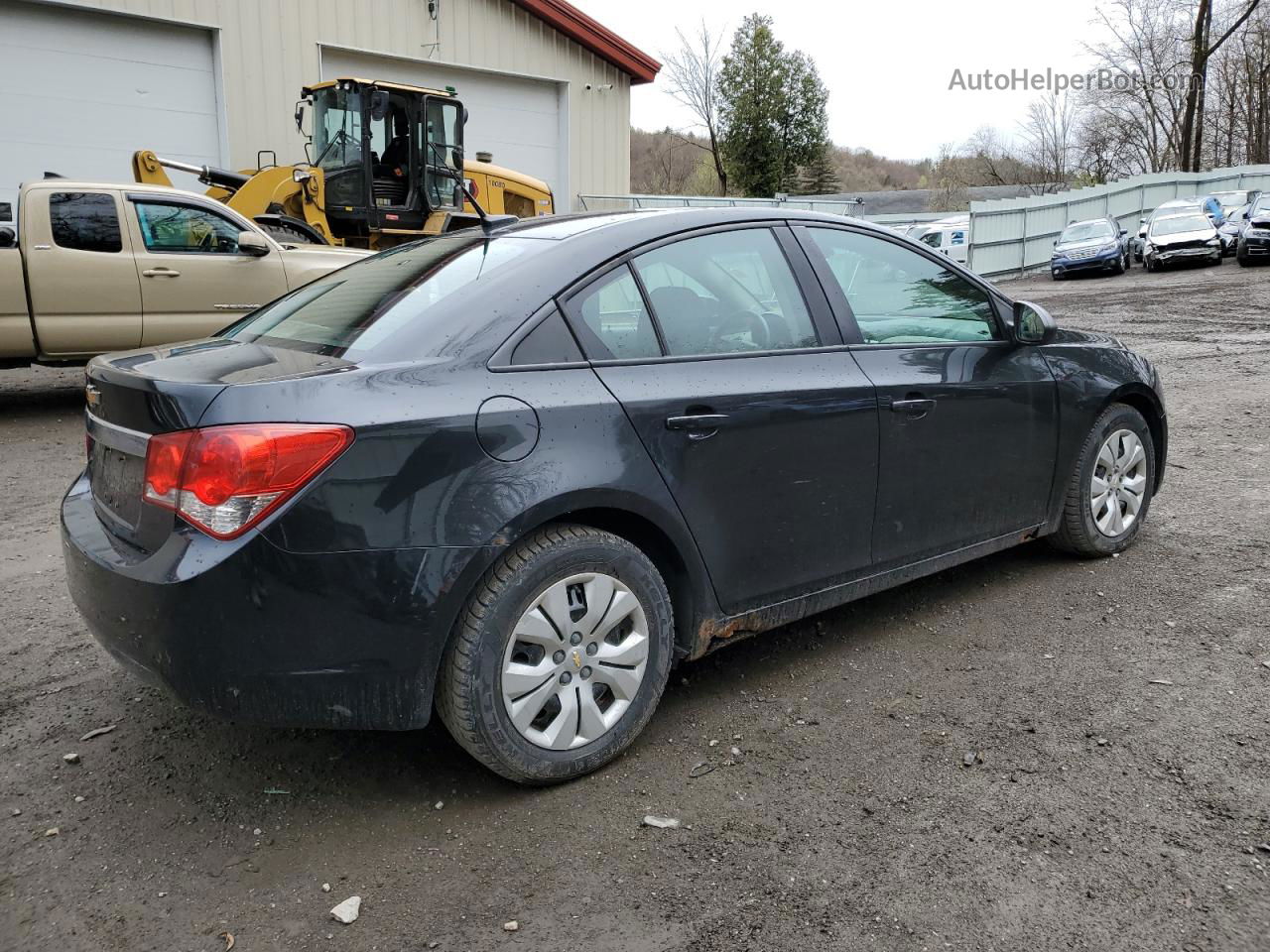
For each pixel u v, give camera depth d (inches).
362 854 99.0
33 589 176.7
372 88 475.8
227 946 86.0
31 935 87.6
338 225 505.0
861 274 143.0
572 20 753.6
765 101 1718.8
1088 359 170.9
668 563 120.0
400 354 104.6
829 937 85.2
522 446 103.0
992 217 1234.0
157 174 455.8
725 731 122.3
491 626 102.0
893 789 108.0
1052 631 148.9
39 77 540.7
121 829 103.8
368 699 97.8
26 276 315.6
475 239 134.2
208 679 93.0
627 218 125.9
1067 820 100.7
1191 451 262.5
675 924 87.4
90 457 116.6
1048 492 164.4
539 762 107.0
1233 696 125.3
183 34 587.5
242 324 138.6
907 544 142.6
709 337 123.0
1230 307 645.3
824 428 128.5
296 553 92.4
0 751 120.3
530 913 89.4
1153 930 84.4
